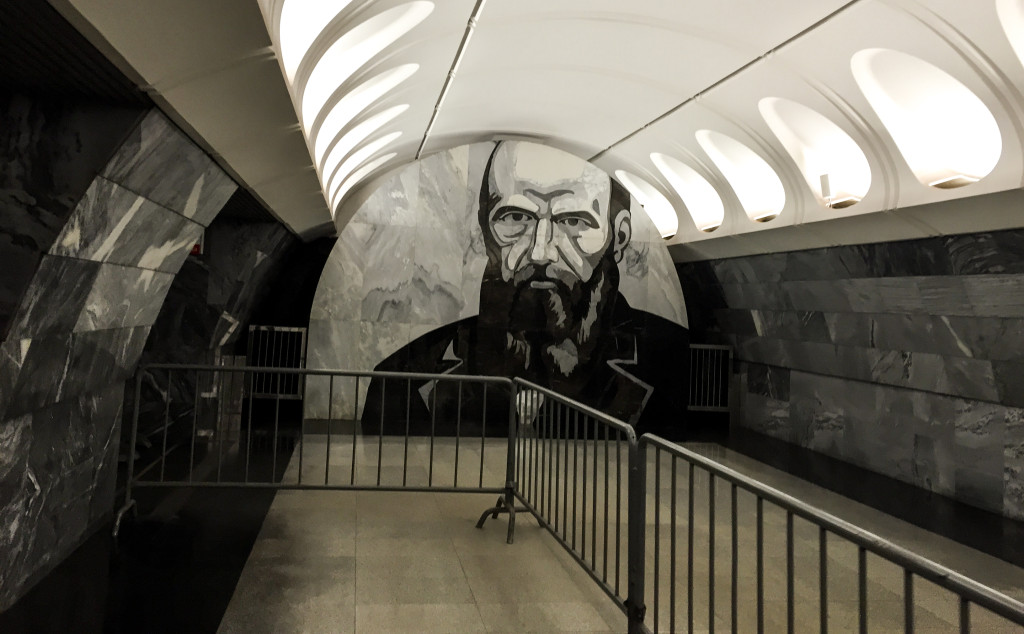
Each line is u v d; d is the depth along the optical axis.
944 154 7.18
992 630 4.66
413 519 6.70
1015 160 6.04
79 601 4.48
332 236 13.94
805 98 7.68
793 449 11.88
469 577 5.24
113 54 3.06
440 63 8.29
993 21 5.28
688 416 14.79
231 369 6.55
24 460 4.35
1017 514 7.93
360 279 12.12
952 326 8.52
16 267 3.54
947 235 7.52
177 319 9.89
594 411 4.91
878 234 8.41
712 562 3.32
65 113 3.61
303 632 4.23
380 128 9.95
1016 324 7.61
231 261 9.95
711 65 8.00
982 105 6.74
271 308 13.72
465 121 11.59
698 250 13.02
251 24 2.94
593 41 8.20
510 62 8.89
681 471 9.35
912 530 7.33
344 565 5.39
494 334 12.39
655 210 14.47
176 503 6.89
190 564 5.25
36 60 3.13
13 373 3.78
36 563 4.70
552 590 5.04
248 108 4.11
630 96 9.75
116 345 5.50
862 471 10.31
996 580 5.88
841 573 5.70
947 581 2.06
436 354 12.26
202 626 4.23
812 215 9.12
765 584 5.37
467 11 6.96
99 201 3.88
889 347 9.84
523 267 12.49
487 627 4.40
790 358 12.43
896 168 7.46
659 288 12.84
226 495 7.25
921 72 6.68
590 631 4.40
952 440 8.93
